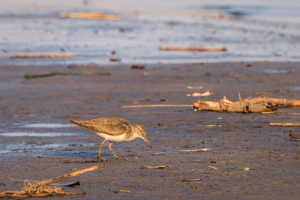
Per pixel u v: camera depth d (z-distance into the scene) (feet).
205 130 45.91
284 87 67.77
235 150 38.42
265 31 146.00
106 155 37.93
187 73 81.61
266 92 64.13
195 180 30.53
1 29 145.59
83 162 35.68
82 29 149.69
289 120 48.85
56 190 27.96
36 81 75.36
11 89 70.08
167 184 29.76
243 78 75.56
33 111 56.70
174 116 52.19
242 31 146.51
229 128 46.34
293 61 92.84
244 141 41.47
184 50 111.55
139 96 64.28
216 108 53.67
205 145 40.34
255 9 223.30
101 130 35.68
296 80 72.95
